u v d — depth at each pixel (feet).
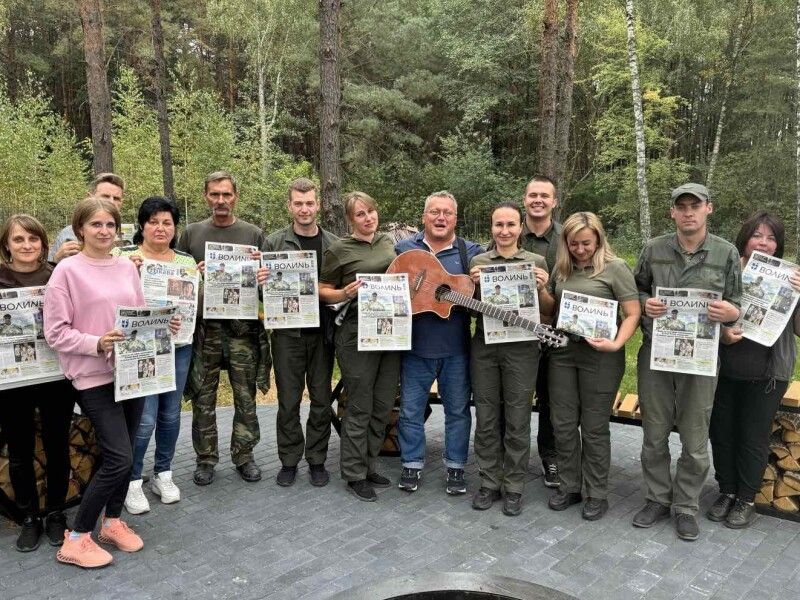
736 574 11.12
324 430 15.17
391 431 17.11
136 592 10.57
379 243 14.37
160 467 14.21
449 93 87.35
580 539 12.40
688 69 88.17
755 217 13.03
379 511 13.70
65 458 12.30
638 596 10.43
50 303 10.64
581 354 13.08
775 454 13.30
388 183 85.20
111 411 11.18
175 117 66.95
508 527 12.92
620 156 79.51
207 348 14.71
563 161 36.04
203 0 94.99
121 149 65.31
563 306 12.70
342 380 15.56
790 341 12.51
